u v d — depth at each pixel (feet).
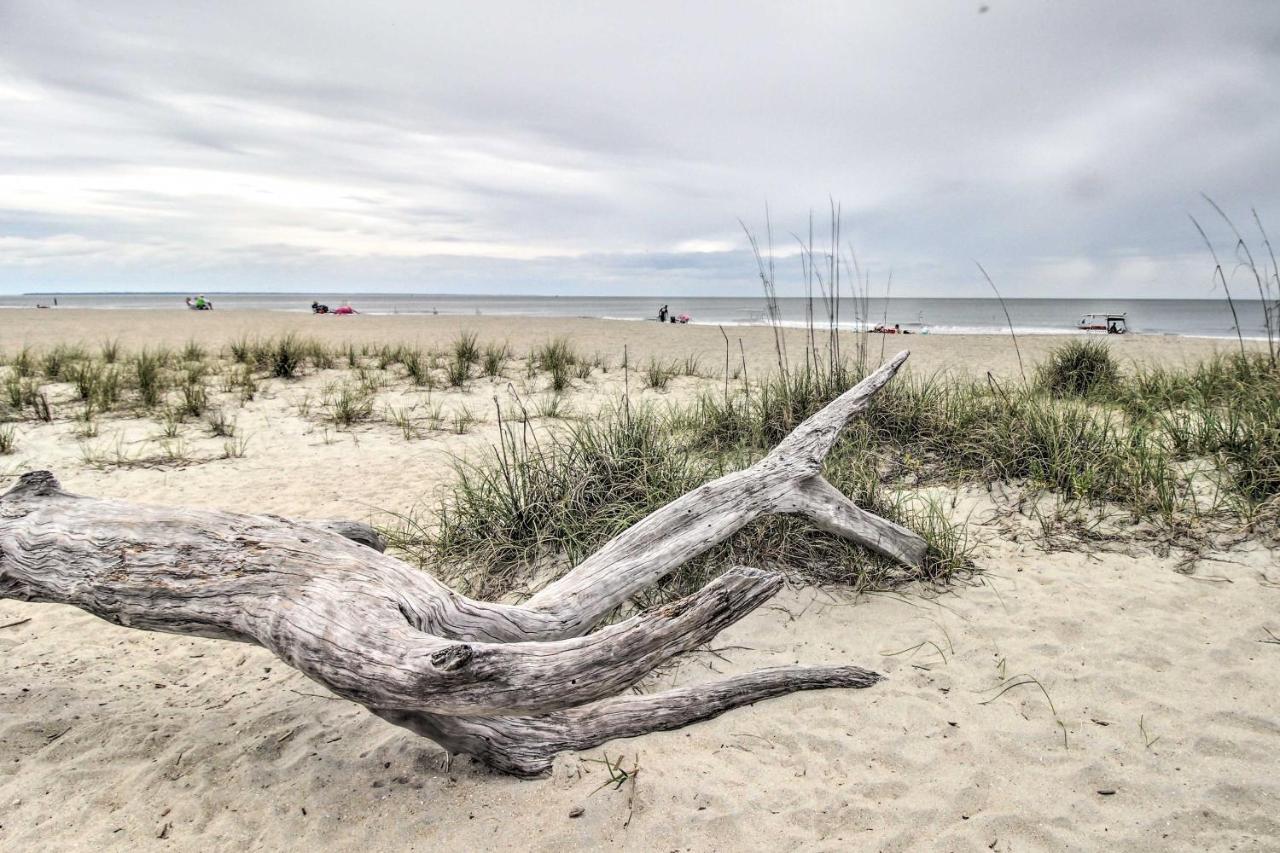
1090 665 10.41
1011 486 16.58
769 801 8.20
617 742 9.35
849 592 12.77
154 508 9.38
